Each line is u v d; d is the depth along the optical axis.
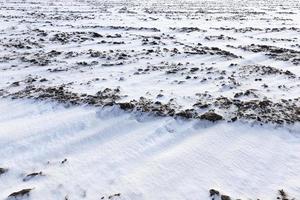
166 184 9.68
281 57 22.91
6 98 15.88
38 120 13.56
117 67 20.67
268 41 29.73
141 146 11.67
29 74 19.44
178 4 71.50
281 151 11.21
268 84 17.05
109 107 14.27
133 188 9.52
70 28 35.28
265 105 14.01
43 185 9.74
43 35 30.73
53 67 20.72
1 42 27.72
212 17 47.12
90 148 11.71
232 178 9.93
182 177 9.97
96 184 9.77
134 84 17.41
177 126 12.87
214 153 11.11
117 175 10.12
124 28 35.41
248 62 21.86
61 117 13.73
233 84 16.88
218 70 19.45
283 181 9.77
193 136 12.20
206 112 13.47
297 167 10.38
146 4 70.06
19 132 12.58
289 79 17.81
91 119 13.52
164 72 19.36
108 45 26.95
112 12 51.97
